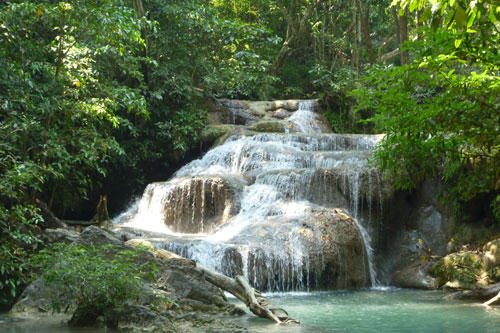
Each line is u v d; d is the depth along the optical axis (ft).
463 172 40.81
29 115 36.68
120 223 51.47
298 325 22.98
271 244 38.14
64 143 38.75
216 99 74.13
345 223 40.86
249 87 81.97
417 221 45.85
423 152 22.08
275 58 94.43
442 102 18.92
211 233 45.88
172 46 67.51
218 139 65.05
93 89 46.06
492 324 23.50
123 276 22.68
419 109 19.80
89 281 22.34
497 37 17.72
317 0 95.30
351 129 74.90
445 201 39.86
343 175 46.85
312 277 38.22
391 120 20.95
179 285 26.21
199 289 26.30
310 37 105.60
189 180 50.44
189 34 67.87
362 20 88.38
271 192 48.14
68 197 55.52
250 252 36.55
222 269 36.32
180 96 67.87
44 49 35.09
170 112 67.72
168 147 67.15
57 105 36.52
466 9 13.79
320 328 22.30
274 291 37.14
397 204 46.85
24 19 32.07
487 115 18.66
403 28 71.77
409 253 43.93
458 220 43.37
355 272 39.96
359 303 31.24
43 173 34.42
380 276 43.45
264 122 68.59
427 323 23.88
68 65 42.24
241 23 68.23
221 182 48.88
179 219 49.96
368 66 90.89
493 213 40.24
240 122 72.74
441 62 18.33
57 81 37.47
